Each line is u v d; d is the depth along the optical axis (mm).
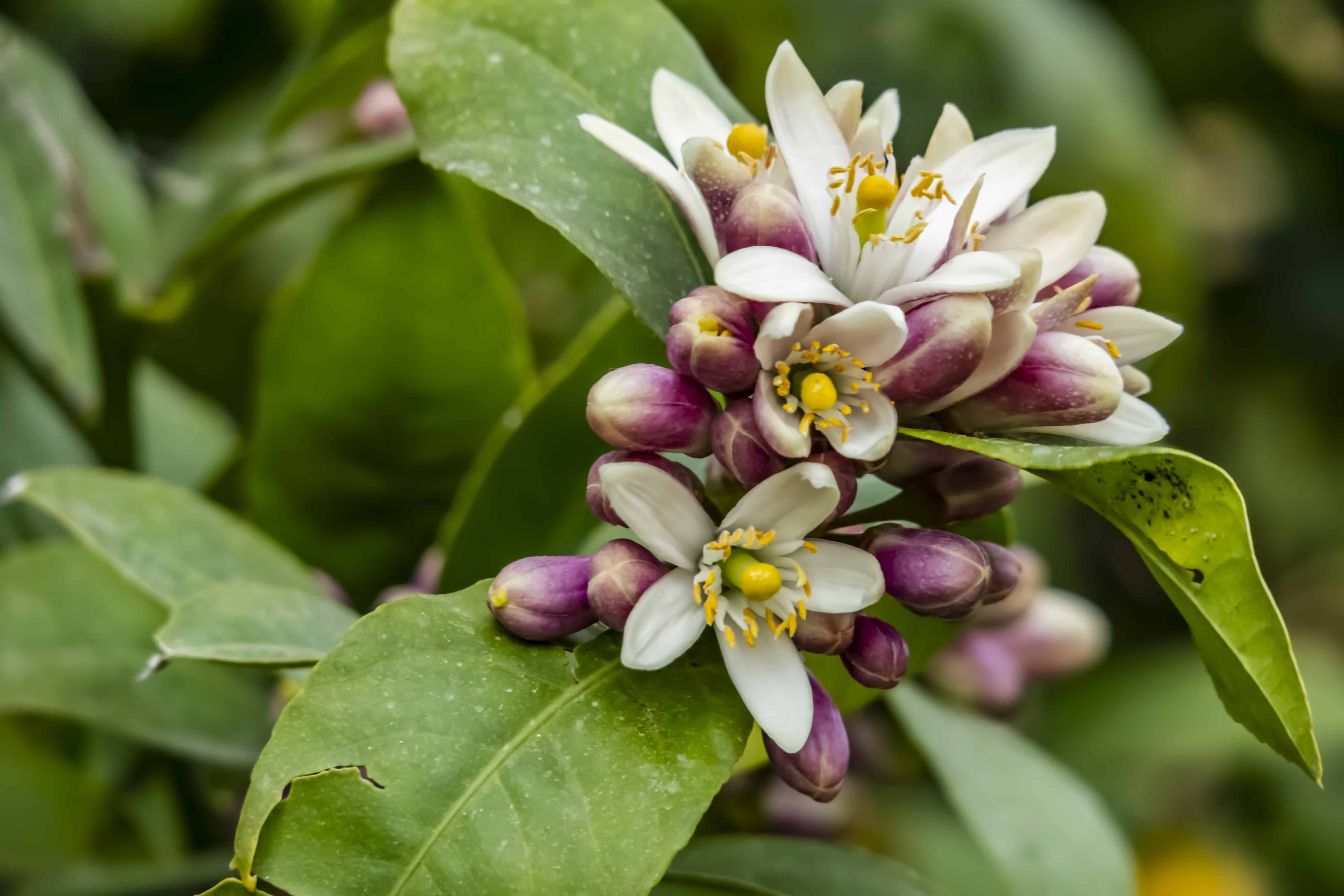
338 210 950
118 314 726
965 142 607
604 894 572
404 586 717
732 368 584
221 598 622
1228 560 575
